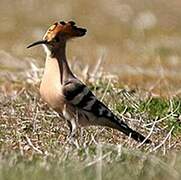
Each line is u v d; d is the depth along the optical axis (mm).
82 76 20625
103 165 12984
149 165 13242
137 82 22781
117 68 25453
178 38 32625
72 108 14836
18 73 22094
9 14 35750
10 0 37219
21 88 19891
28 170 12648
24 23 34562
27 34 32938
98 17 35875
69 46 30625
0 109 17250
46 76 14930
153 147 14820
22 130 15961
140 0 37750
